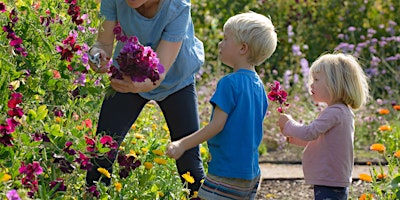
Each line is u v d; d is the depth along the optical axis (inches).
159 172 184.2
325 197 169.3
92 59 162.4
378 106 351.6
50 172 150.1
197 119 174.1
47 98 167.3
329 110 169.8
